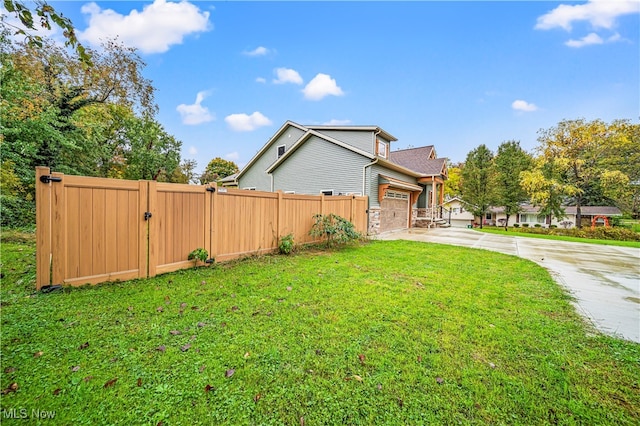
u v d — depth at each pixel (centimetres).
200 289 394
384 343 257
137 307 324
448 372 216
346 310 331
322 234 803
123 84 1139
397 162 2069
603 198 2630
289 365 219
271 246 677
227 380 199
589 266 617
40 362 212
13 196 912
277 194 689
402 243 911
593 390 199
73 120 1100
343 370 215
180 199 494
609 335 283
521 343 262
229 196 575
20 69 834
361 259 627
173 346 242
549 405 183
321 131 1441
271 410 173
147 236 449
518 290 425
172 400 178
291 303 349
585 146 1992
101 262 405
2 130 823
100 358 220
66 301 333
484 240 1088
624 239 1571
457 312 333
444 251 764
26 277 409
